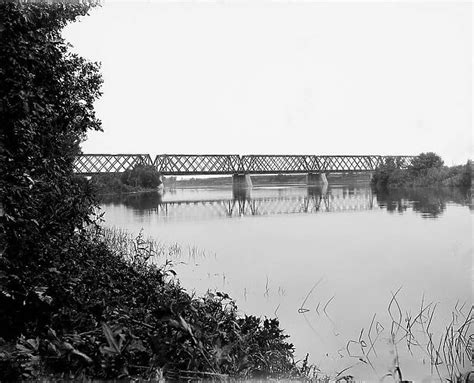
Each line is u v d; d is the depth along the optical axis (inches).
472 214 1098.7
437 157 2433.6
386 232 823.1
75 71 296.2
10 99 163.2
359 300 353.1
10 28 162.4
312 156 3405.5
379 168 2731.3
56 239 193.9
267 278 436.5
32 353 97.0
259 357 132.3
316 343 248.8
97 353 98.3
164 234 813.9
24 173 161.3
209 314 153.3
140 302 179.6
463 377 158.6
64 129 256.8
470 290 378.3
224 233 830.5
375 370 202.4
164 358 103.1
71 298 147.3
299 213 1274.6
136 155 2723.9
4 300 131.5
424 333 258.5
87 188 249.3
